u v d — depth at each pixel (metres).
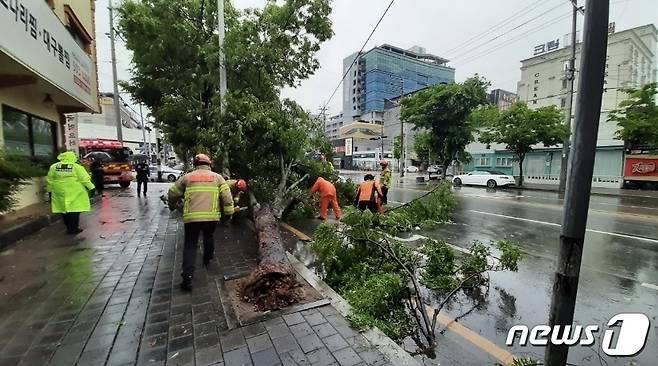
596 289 4.30
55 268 4.39
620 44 38.12
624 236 7.17
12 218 6.57
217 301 3.42
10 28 5.02
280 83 12.15
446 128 23.08
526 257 5.75
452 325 3.44
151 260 4.77
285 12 10.56
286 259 3.93
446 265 4.79
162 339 2.71
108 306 3.28
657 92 17.67
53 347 2.57
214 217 3.98
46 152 9.53
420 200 5.49
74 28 9.95
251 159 8.63
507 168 27.52
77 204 6.25
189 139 12.95
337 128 90.44
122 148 16.98
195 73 11.72
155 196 12.99
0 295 3.52
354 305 3.41
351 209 4.96
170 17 10.73
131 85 14.80
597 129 1.59
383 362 2.44
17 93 7.73
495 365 2.76
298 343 2.67
